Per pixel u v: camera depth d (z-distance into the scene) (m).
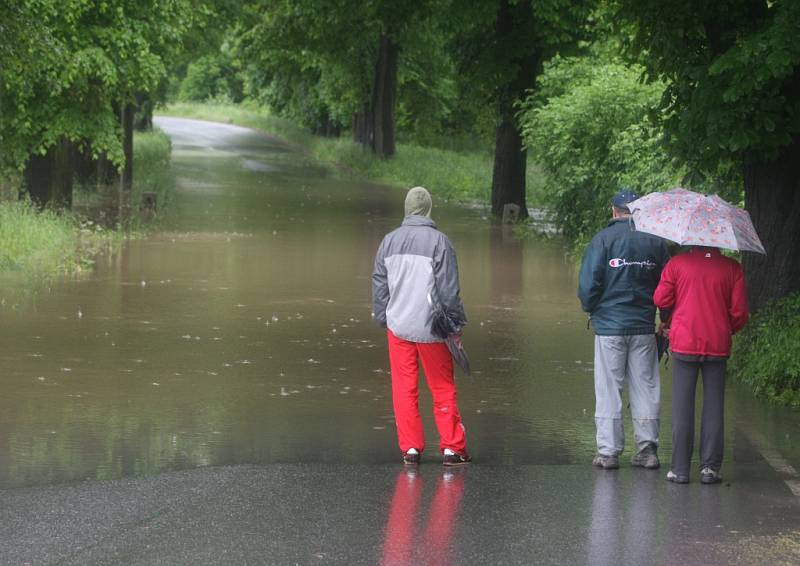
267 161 153.75
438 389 21.72
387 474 20.53
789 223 32.19
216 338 35.88
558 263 57.94
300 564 15.38
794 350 28.33
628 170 56.31
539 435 24.83
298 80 175.25
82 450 22.81
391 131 146.75
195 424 25.34
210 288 46.38
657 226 20.27
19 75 57.22
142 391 28.66
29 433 24.23
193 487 19.33
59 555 15.67
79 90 64.06
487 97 88.62
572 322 40.28
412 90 180.25
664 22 31.61
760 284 32.53
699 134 31.05
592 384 30.53
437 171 127.56
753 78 28.42
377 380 30.42
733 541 16.56
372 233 70.81
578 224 68.56
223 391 28.81
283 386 29.53
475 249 63.94
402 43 143.12
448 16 83.31
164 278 48.88
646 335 21.33
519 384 30.47
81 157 97.56
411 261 21.41
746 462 22.08
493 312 42.25
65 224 63.69
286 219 79.62
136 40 63.69
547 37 80.12
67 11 59.41
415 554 15.84
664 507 18.39
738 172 34.31
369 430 25.05
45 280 47.19
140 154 134.75
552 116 66.62
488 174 127.56
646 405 21.41
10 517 17.47
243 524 17.17
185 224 73.88
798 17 27.80
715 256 20.39
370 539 16.48
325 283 48.47
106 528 16.92
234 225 74.12
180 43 68.56
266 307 41.97
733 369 31.00
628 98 63.41
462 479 20.17
